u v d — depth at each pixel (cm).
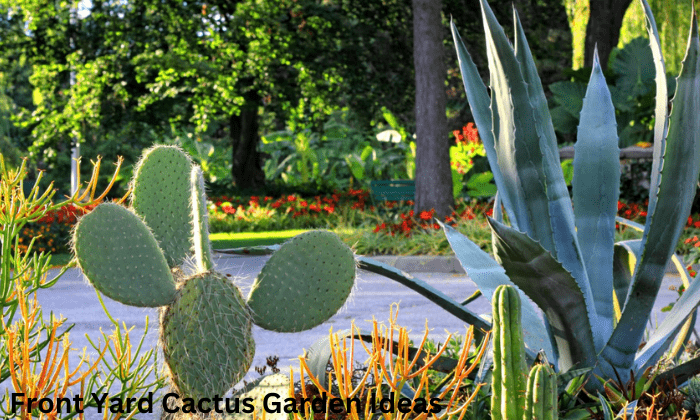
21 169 260
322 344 327
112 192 3172
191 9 1997
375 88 2250
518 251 267
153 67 1952
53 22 2088
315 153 2698
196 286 281
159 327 294
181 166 342
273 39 1984
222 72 1991
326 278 296
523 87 306
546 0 2361
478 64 2475
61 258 1201
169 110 2238
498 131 320
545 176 324
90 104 2017
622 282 377
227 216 1758
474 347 390
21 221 258
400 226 1218
